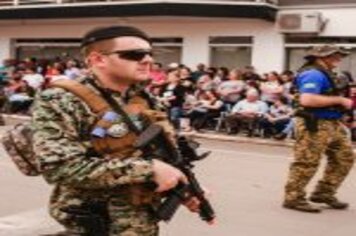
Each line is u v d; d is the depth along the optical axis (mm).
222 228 8820
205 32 28188
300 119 9461
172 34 28938
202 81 22578
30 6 31438
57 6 30625
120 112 3533
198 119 22203
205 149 18062
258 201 10625
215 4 26578
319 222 9273
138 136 3516
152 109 3734
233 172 13844
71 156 3379
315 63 9406
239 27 27453
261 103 21266
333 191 10039
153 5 27750
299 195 9844
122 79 3562
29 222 8805
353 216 9688
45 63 30312
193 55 28469
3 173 12422
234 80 22219
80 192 3592
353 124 19391
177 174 3424
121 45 3523
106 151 3482
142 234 3592
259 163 15492
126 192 3562
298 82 9516
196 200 3596
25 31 33156
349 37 25453
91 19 30547
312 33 25828
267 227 8945
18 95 25844
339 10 25578
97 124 3482
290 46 26516
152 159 3439
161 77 22766
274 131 20812
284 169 14555
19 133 3547
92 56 3580
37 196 10492
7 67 29406
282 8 26562
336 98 9320
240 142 20609
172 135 3641
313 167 9672
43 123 3430
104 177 3348
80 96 3490
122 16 28969
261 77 23328
